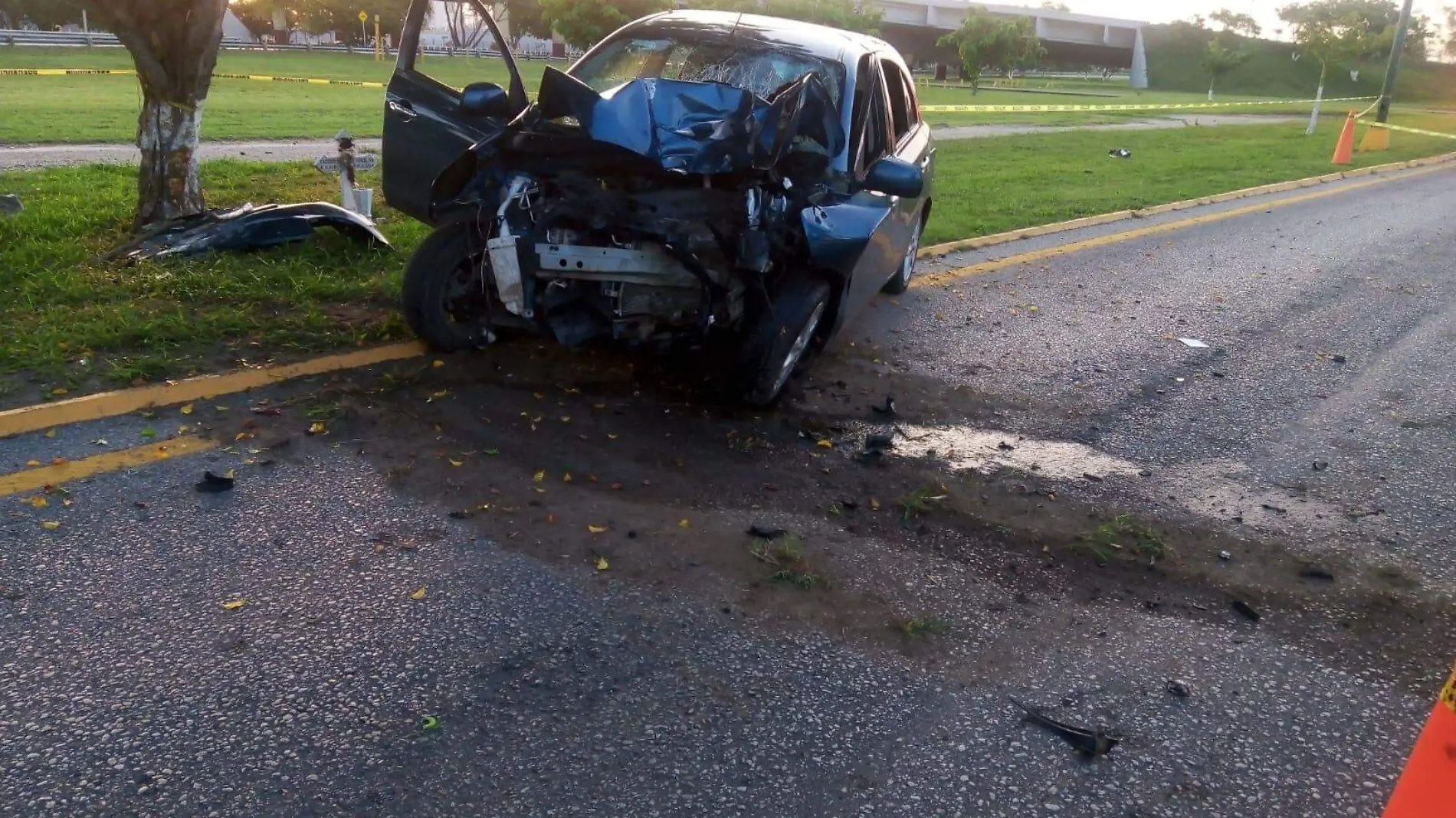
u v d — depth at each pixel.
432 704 2.99
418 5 5.89
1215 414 5.89
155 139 7.47
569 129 5.08
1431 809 2.03
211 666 3.07
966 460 4.98
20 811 2.51
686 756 2.85
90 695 2.92
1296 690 3.37
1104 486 4.81
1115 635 3.60
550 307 5.04
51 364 4.97
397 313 6.12
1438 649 3.66
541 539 3.90
